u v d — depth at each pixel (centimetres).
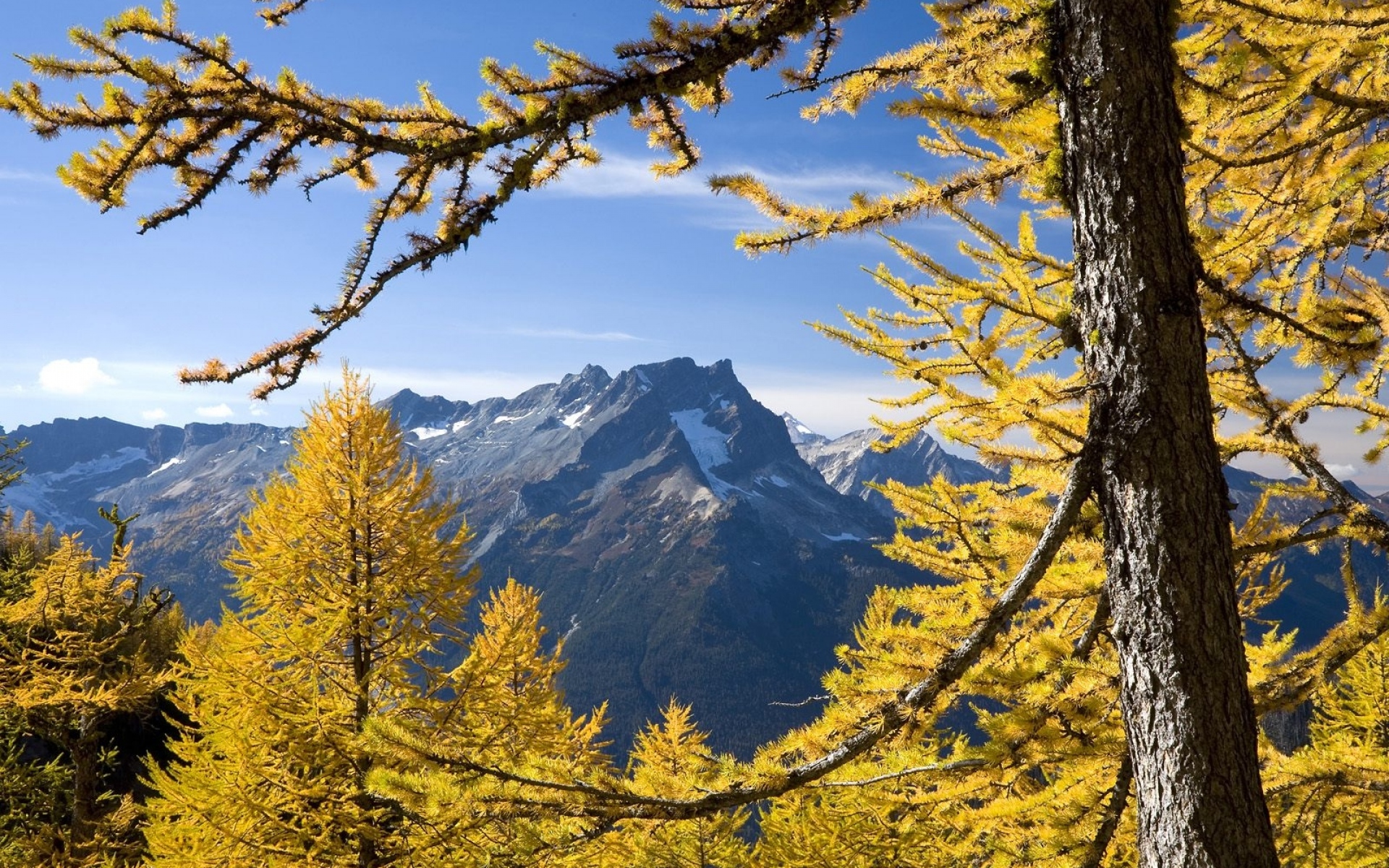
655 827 285
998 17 262
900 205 276
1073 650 324
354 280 227
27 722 1440
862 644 319
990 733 299
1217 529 233
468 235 237
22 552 1870
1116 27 243
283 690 859
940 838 424
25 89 203
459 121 236
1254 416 370
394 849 789
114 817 1443
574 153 274
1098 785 324
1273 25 265
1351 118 272
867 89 272
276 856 792
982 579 325
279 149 223
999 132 278
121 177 211
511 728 911
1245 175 314
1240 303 288
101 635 1692
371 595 898
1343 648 321
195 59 213
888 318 362
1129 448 237
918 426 334
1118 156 242
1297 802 329
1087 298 255
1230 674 228
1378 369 345
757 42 243
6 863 1348
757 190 275
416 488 950
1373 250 341
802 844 612
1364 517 330
